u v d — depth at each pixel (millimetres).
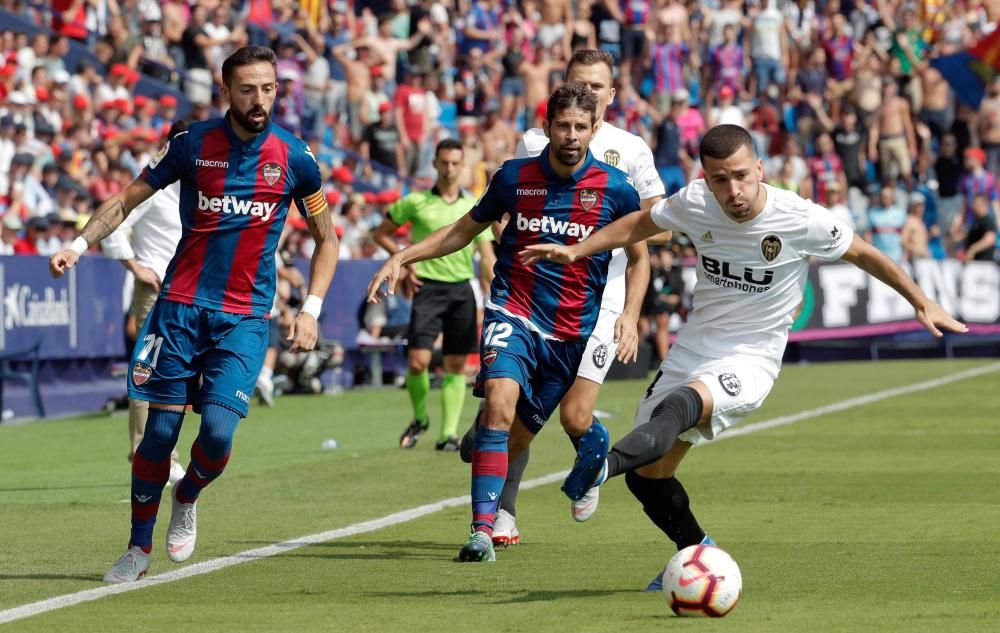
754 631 18297
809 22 102312
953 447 41750
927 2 100312
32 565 24250
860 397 58750
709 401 20797
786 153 88750
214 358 22719
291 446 44031
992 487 33438
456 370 42719
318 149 80938
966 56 93062
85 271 56750
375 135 83750
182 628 18938
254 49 22391
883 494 32469
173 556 23047
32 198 60594
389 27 88625
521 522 29062
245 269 22812
